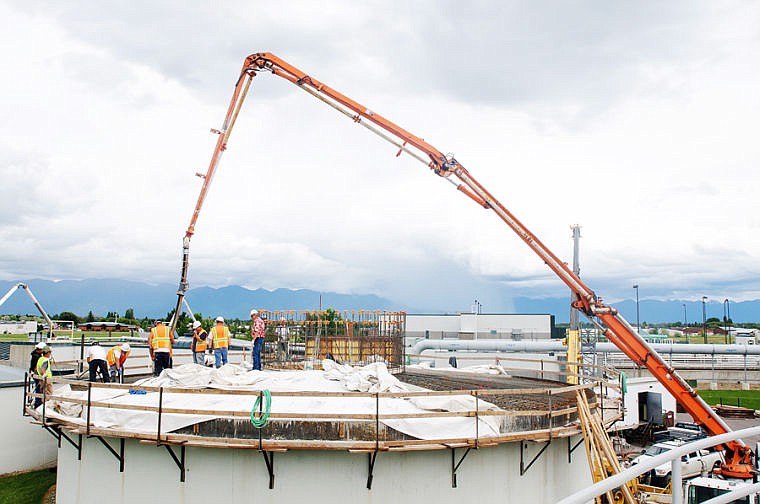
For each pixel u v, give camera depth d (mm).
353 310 23969
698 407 21422
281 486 13555
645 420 43531
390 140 20953
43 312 35062
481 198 21266
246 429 13812
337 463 13602
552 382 23797
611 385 18250
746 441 37344
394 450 13180
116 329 82062
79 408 16344
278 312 24156
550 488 16016
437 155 20734
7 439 23469
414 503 13812
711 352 61750
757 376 74500
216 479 13789
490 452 14680
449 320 71188
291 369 23141
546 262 21719
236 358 33844
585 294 21672
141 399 15312
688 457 29641
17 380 25062
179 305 23547
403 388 16141
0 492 21312
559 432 15031
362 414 13180
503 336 70438
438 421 13930
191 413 13367
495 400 18422
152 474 14273
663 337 90750
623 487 15891
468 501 14289
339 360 23406
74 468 15719
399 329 24188
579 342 30625
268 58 20859
